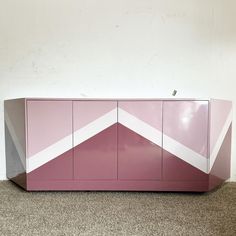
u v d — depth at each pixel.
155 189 1.88
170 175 1.87
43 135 1.86
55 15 2.19
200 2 2.19
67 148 1.87
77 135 1.86
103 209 1.60
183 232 1.31
